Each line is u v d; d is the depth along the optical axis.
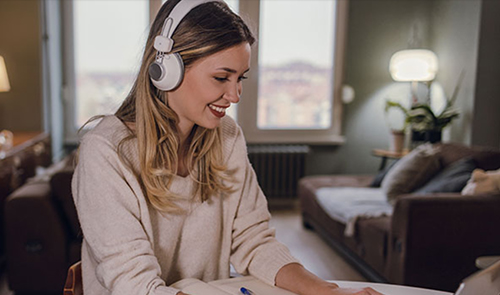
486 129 4.11
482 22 3.97
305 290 0.92
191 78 0.84
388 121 4.92
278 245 1.05
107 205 0.85
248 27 0.88
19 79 4.06
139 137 0.89
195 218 0.99
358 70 4.83
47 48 4.16
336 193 3.48
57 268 2.47
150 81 0.90
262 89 4.88
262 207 1.11
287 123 4.96
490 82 4.06
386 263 2.51
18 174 3.06
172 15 0.84
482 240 2.33
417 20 4.80
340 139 4.90
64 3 4.48
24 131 4.10
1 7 4.00
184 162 0.98
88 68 4.58
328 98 4.98
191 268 1.00
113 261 0.83
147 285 0.81
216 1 0.86
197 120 0.88
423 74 4.38
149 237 0.90
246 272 1.05
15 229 2.43
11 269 2.46
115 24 4.54
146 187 0.90
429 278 2.32
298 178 4.75
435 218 2.29
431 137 4.14
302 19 4.83
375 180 3.74
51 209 2.43
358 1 4.74
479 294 0.65
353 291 0.90
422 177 3.15
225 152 1.05
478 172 2.49
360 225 2.83
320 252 3.44
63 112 4.63
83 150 0.88
